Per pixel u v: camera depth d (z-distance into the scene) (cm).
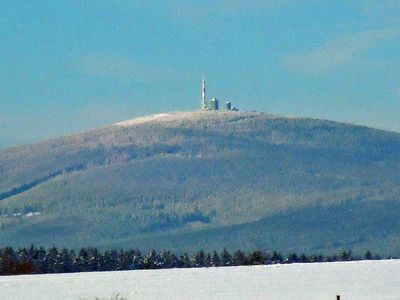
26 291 19050
